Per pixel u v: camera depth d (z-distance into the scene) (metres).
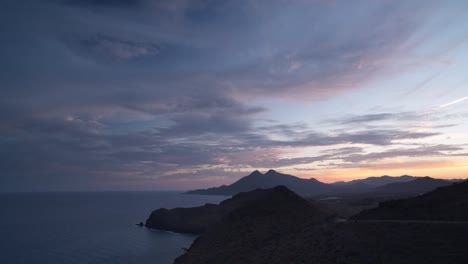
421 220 37.38
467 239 27.38
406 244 29.55
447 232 29.38
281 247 41.34
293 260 35.09
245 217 65.75
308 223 52.34
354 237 34.19
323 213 59.75
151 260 78.00
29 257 80.50
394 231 32.53
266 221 60.38
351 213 71.44
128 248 92.56
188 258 58.97
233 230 62.00
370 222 37.06
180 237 112.12
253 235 54.81
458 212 36.28
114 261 76.88
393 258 28.09
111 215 188.12
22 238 108.00
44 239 106.25
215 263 48.78
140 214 193.88
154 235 116.25
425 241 29.02
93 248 91.88
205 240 66.38
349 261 29.95
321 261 32.00
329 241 35.66
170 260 77.94
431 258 26.45
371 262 28.58
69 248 91.69
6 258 79.25
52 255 82.69
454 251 26.38
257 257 42.25
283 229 53.78
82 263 74.75
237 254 48.59
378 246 30.66
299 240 40.94
